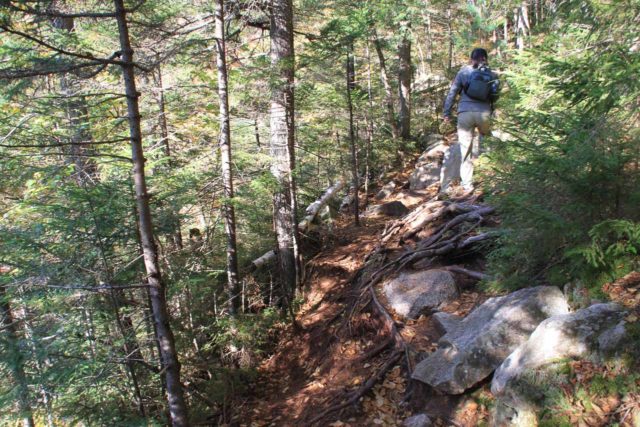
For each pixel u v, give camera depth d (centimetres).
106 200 465
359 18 828
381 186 1312
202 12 805
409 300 573
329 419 480
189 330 597
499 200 416
